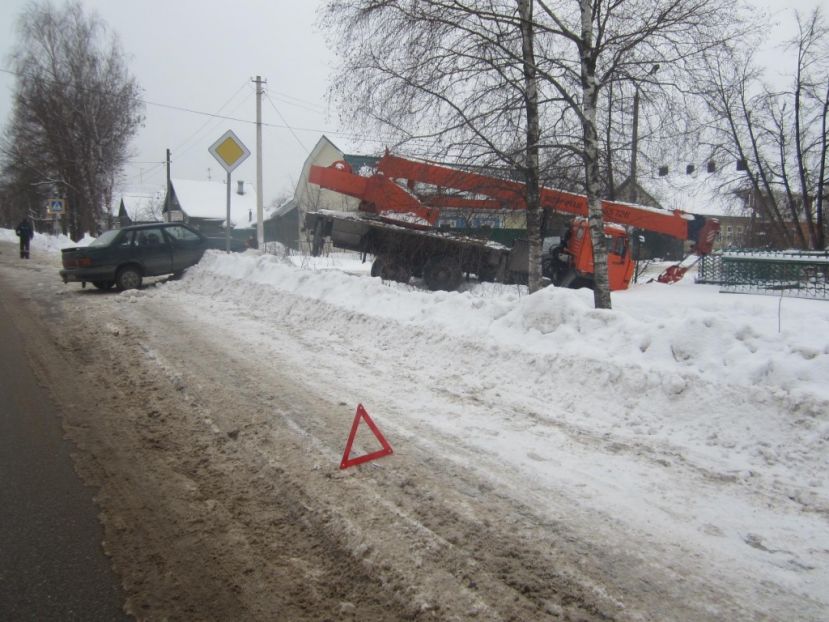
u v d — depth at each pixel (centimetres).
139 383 673
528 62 914
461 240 1578
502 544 357
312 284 1155
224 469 455
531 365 690
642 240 1823
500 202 1225
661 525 386
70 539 359
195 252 1545
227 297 1254
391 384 675
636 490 432
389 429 538
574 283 1712
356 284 1078
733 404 534
